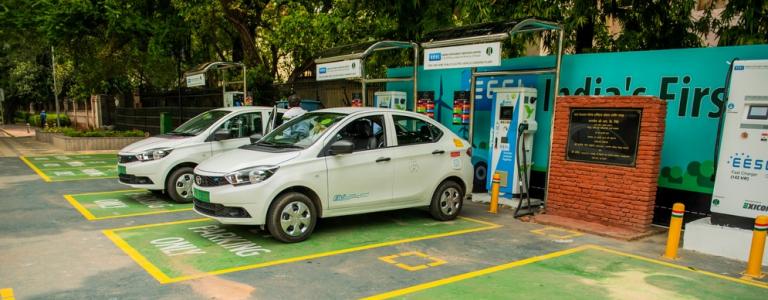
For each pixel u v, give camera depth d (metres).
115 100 29.20
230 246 6.45
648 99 7.09
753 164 6.16
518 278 5.48
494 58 8.05
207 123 9.64
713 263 6.11
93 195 9.80
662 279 5.53
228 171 6.38
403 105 11.34
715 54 7.36
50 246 6.35
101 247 6.33
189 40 21.00
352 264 5.85
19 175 12.41
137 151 8.80
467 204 9.52
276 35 18.27
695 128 7.57
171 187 8.88
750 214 6.22
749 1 9.23
